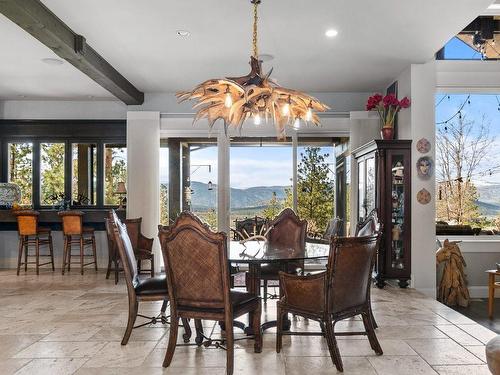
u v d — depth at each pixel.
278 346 3.35
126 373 2.96
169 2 3.85
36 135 7.59
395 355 3.27
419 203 5.66
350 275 3.03
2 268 7.50
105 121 7.53
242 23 4.33
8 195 7.55
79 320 4.26
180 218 2.92
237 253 3.63
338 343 3.55
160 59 5.43
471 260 6.17
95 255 7.07
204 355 3.31
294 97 3.78
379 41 4.86
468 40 5.94
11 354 3.33
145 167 6.96
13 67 5.68
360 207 6.60
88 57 4.91
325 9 4.02
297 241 4.82
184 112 7.15
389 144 5.64
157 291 3.54
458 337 3.69
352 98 7.15
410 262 5.66
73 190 7.61
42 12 3.85
